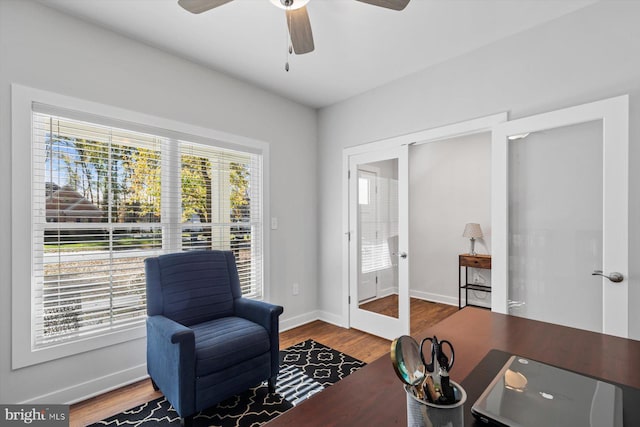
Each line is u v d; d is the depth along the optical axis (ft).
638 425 2.09
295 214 11.57
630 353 3.38
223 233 9.50
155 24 7.03
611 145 5.97
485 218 13.21
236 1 6.29
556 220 6.84
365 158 10.79
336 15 6.73
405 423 2.28
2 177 5.89
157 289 6.77
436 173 14.65
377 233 10.46
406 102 9.61
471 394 2.60
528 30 7.28
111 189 7.31
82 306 6.86
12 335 5.92
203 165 9.06
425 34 7.47
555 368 2.88
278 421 2.34
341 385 2.83
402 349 2.24
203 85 8.94
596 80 6.39
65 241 6.68
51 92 6.41
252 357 6.46
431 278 14.82
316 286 12.35
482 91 8.00
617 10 6.16
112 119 7.23
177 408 5.43
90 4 6.35
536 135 7.13
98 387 6.91
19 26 6.09
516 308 7.39
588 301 6.41
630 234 5.98
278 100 11.01
